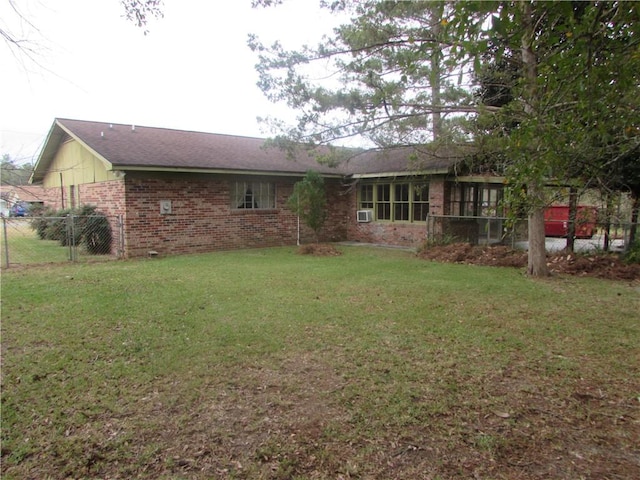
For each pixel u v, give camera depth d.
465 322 5.19
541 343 4.48
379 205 14.55
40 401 3.21
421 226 13.12
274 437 2.75
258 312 5.56
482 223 13.62
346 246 13.69
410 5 7.65
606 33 2.07
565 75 2.29
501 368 3.84
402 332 4.80
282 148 11.08
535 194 3.14
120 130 13.48
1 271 8.62
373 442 2.69
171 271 8.70
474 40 2.03
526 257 9.74
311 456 2.55
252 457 2.54
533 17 2.16
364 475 2.38
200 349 4.24
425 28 8.02
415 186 13.32
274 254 11.63
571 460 2.52
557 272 8.67
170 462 2.50
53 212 14.14
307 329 4.88
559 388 3.46
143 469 2.44
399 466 2.46
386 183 14.14
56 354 4.10
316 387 3.45
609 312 5.68
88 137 11.73
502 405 3.17
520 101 3.73
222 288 7.01
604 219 6.33
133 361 3.95
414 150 10.66
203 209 12.10
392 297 6.44
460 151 9.39
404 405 3.15
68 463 2.49
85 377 3.61
